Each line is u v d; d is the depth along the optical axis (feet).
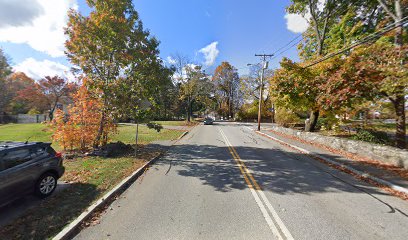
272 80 49.26
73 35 30.68
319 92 38.47
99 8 31.63
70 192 18.31
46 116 132.26
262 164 28.94
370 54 31.40
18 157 15.96
